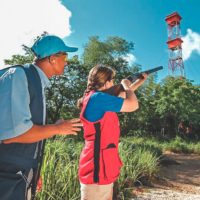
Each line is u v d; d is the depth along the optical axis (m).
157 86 35.59
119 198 6.05
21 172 2.05
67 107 23.41
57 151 5.45
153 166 8.85
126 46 28.30
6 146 2.03
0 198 2.00
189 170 12.35
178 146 21.02
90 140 3.01
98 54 27.45
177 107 32.47
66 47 2.32
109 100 2.95
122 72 26.11
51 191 4.63
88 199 2.99
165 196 6.66
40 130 2.01
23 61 22.08
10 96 2.00
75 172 5.14
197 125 33.62
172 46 51.25
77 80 23.67
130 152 8.55
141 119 32.78
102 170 2.96
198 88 33.62
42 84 2.18
